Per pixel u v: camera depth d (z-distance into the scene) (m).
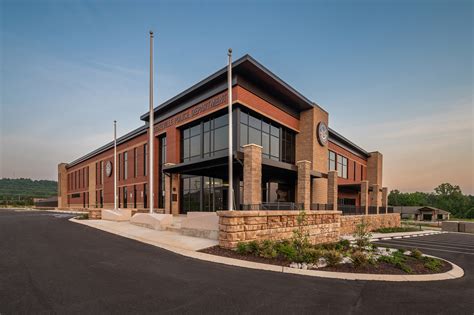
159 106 25.50
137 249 9.59
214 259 8.30
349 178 37.16
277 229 11.88
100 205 42.75
